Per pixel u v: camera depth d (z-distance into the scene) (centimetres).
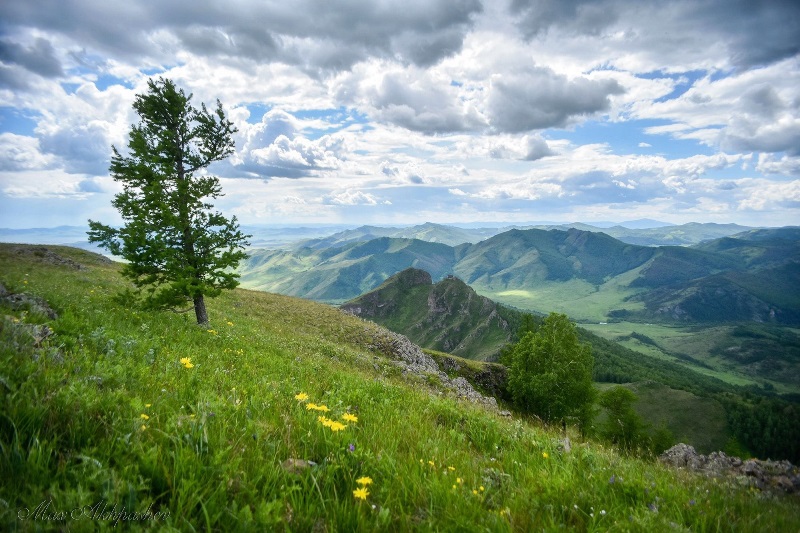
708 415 17062
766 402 17712
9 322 531
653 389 19238
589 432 4125
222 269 1830
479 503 313
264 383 719
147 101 1700
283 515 264
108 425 316
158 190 1616
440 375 3159
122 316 1309
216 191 1798
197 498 243
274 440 381
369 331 4419
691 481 528
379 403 772
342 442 394
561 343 4812
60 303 1211
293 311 4781
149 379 526
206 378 652
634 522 311
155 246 1634
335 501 273
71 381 376
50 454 257
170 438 312
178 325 1466
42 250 4519
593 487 390
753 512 394
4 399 293
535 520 303
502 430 720
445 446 492
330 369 1471
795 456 14575
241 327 2242
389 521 269
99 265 5466
